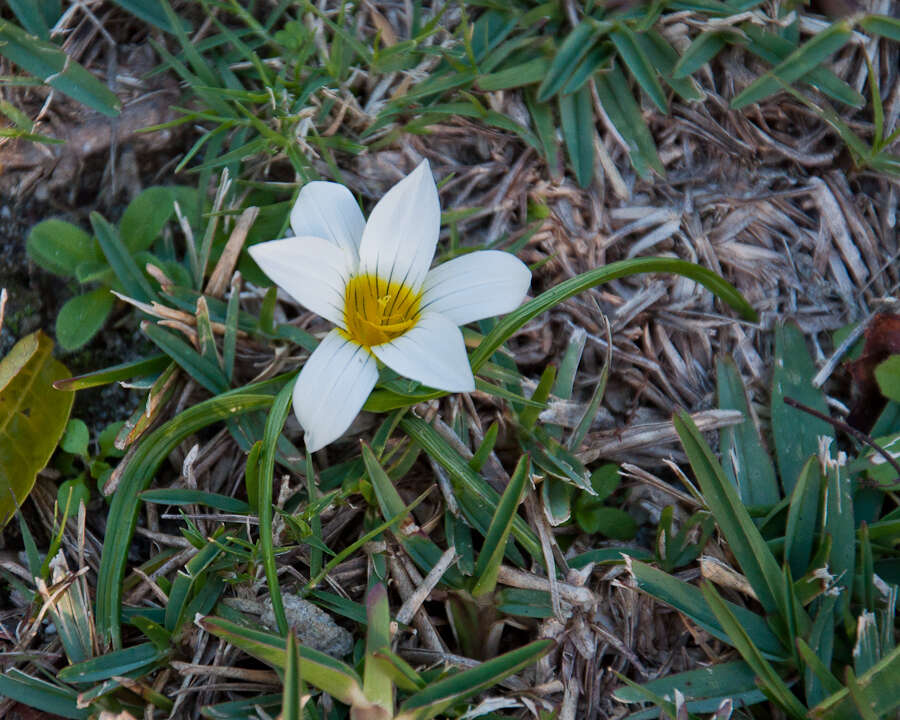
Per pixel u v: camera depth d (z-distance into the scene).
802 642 0.15
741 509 0.16
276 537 0.16
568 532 0.17
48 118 0.18
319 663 0.14
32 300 0.18
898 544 0.17
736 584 0.16
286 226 0.18
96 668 0.15
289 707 0.13
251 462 0.16
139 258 0.18
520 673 0.16
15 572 0.17
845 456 0.17
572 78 0.18
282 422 0.16
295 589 0.16
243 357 0.18
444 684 0.15
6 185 0.18
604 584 0.17
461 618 0.16
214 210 0.18
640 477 0.17
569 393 0.18
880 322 0.18
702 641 0.16
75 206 0.18
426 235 0.16
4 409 0.17
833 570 0.16
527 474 0.15
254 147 0.18
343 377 0.15
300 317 0.18
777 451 0.18
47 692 0.15
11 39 0.18
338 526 0.17
